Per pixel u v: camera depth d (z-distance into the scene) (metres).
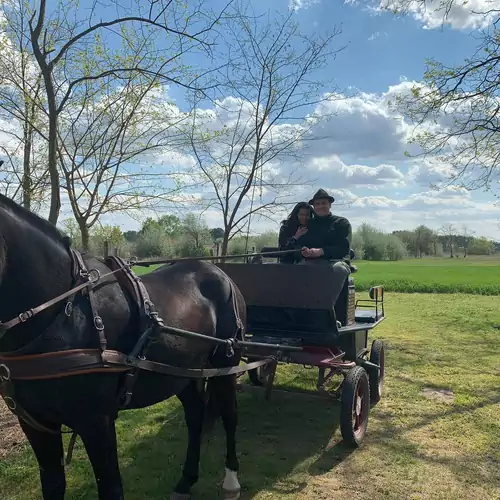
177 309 3.54
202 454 4.79
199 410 4.15
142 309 3.13
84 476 4.27
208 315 3.85
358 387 5.06
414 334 11.70
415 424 5.61
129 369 2.98
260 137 8.66
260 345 4.08
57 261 2.81
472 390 6.93
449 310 16.75
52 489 2.97
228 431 4.08
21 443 4.84
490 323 13.45
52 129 5.50
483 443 5.08
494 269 41.12
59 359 2.66
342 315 5.58
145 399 3.31
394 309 17.12
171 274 3.87
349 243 5.68
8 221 2.64
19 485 4.09
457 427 5.52
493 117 9.59
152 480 4.27
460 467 4.54
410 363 8.59
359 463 4.61
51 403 2.71
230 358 4.06
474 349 9.83
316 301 5.10
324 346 5.41
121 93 7.30
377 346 6.67
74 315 2.79
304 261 5.69
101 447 2.87
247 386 6.06
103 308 2.94
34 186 7.54
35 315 2.66
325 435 5.28
